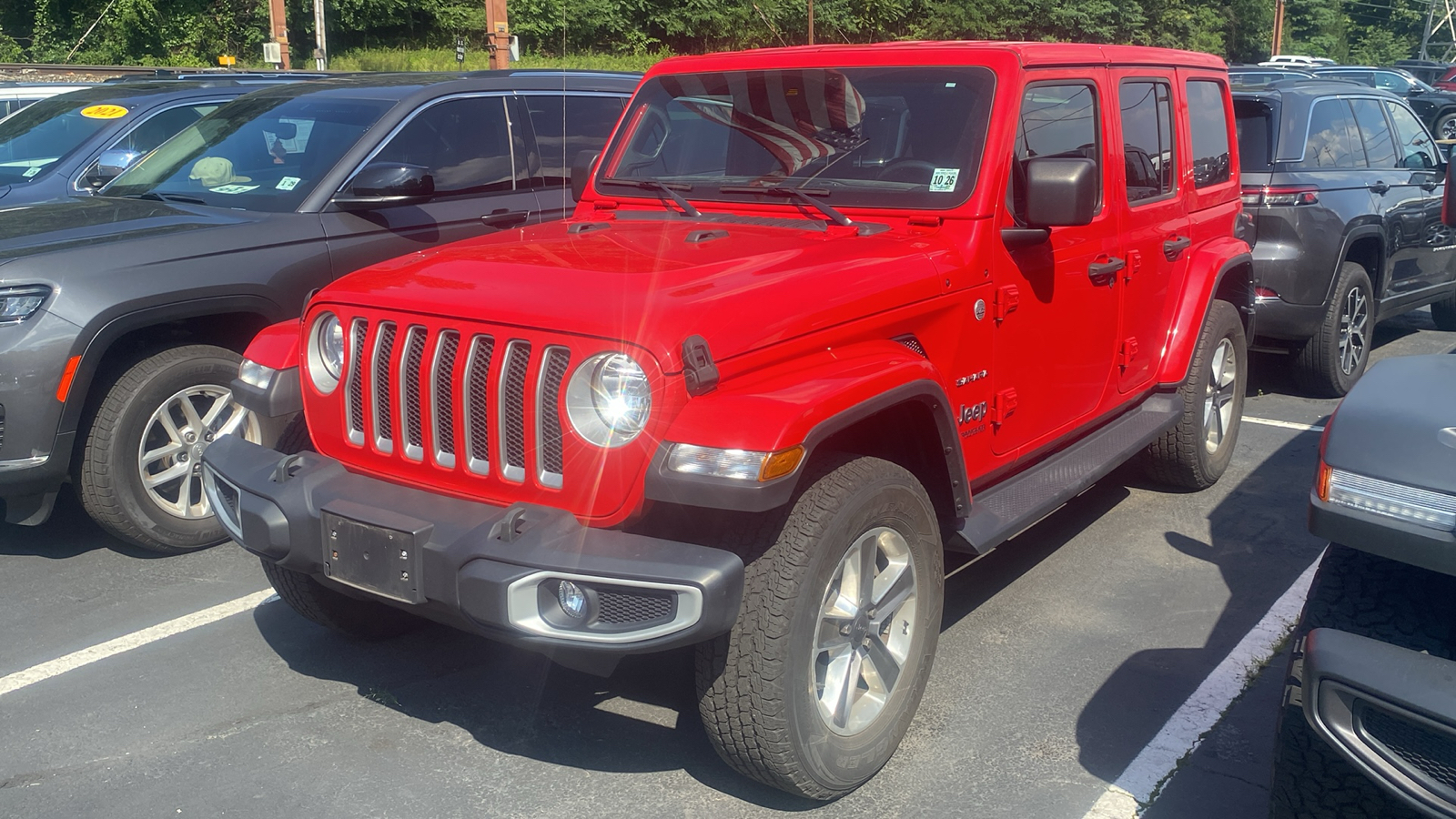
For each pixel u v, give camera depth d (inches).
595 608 103.3
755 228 145.0
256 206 202.1
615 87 254.4
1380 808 94.5
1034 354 154.4
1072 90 160.6
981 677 146.2
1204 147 208.4
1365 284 282.8
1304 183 264.5
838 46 160.4
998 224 142.2
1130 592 172.9
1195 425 203.3
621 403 105.2
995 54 147.3
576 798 121.2
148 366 178.2
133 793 121.5
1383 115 309.4
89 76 445.4
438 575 108.0
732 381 108.0
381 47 1627.7
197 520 187.3
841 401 107.9
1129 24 2052.2
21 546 192.2
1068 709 138.3
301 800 120.4
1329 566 100.3
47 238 178.9
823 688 117.1
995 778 124.0
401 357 118.0
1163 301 192.4
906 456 132.5
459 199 219.1
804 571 108.2
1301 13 2758.4
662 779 124.8
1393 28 3211.1
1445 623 93.4
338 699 141.6
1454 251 331.9
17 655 152.6
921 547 123.6
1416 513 88.9
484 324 112.5
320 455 126.7
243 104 235.6
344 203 201.5
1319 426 263.9
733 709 109.6
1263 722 135.3
